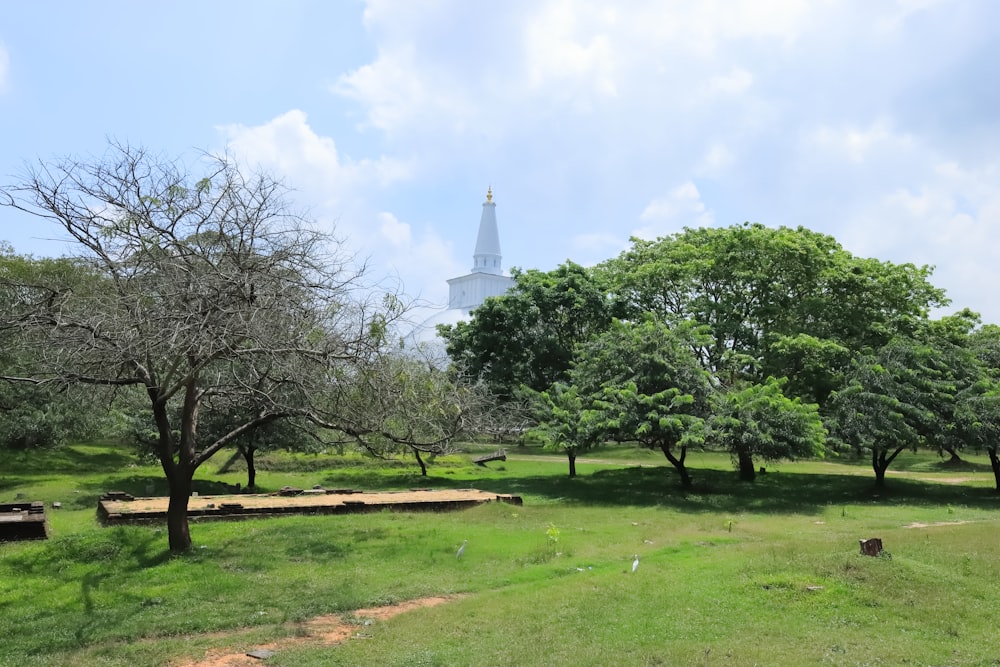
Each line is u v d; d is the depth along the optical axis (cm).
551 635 853
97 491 2323
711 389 2614
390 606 1034
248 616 970
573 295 3991
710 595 1010
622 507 2219
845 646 820
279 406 1329
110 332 1168
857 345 3141
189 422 1348
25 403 2555
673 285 3691
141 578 1146
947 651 809
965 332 3444
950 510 2191
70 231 1188
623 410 2533
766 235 3127
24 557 1262
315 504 1838
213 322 1120
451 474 3194
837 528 1781
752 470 3000
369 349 1307
